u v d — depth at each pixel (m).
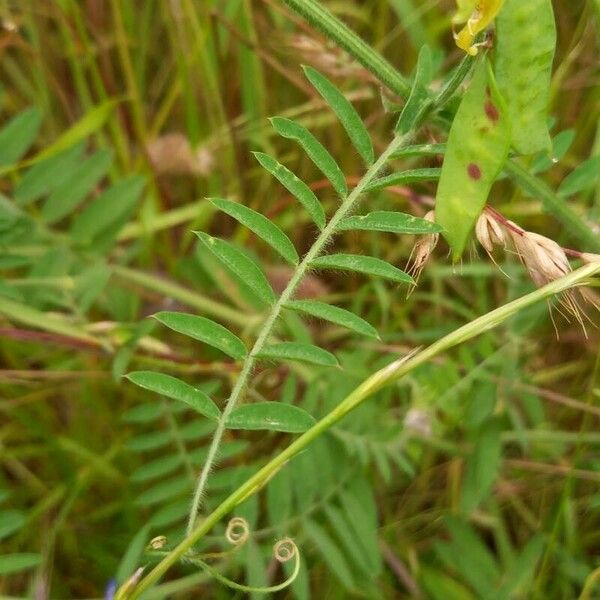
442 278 0.37
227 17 0.37
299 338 0.32
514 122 0.18
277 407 0.19
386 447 0.30
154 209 0.37
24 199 0.31
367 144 0.20
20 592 0.31
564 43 0.37
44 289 0.31
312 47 0.32
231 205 0.20
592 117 0.36
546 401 0.34
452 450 0.31
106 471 0.33
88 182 0.32
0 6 0.36
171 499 0.32
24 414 0.33
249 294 0.34
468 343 0.33
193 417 0.34
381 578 0.31
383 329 0.35
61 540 0.32
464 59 0.19
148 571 0.27
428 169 0.19
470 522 0.32
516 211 0.34
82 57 0.39
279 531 0.28
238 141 0.38
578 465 0.32
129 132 0.39
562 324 0.34
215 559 0.29
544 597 0.29
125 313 0.33
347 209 0.20
